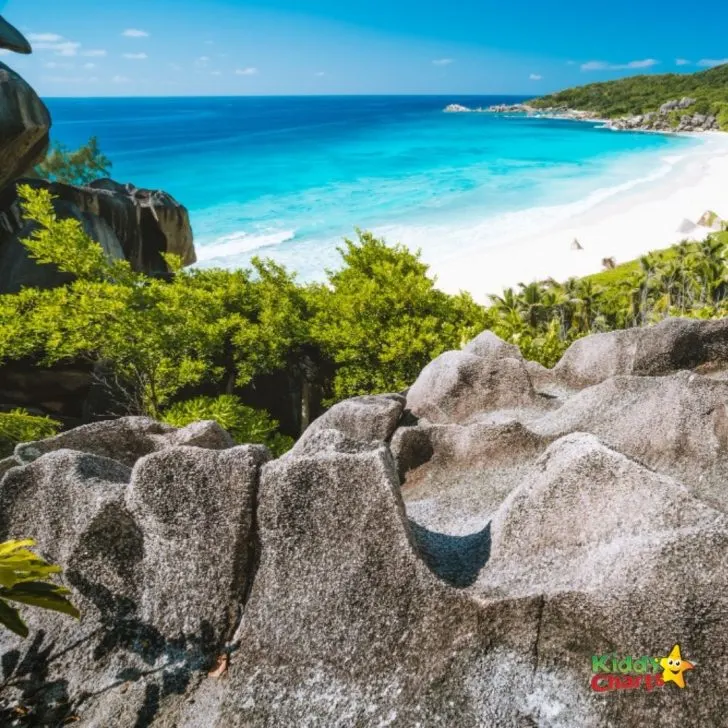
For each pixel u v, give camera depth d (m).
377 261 22.33
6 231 22.47
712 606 3.24
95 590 4.32
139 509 4.29
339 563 3.91
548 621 3.49
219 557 4.14
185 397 17.61
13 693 4.00
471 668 3.48
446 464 6.96
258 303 19.05
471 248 57.72
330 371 20.00
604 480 4.07
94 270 16.05
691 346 8.78
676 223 64.88
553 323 18.61
